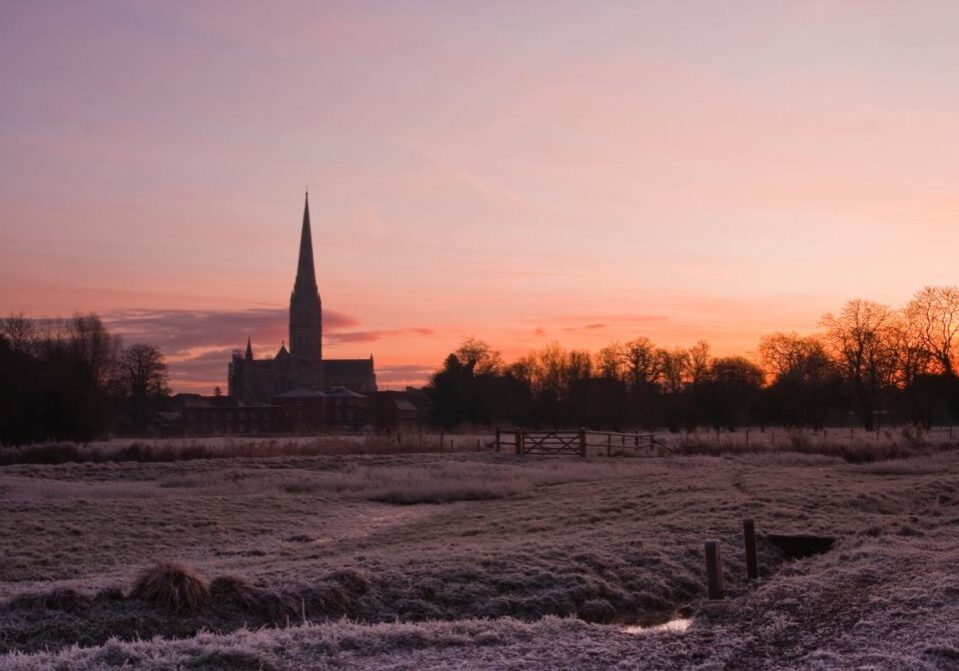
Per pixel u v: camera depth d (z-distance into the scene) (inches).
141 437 4798.2
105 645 487.2
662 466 1779.0
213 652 472.1
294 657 484.7
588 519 1066.1
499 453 2134.6
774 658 477.1
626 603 702.5
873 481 1371.8
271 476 1669.5
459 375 4970.5
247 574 706.8
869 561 716.0
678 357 5083.7
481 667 463.5
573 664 470.9
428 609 668.1
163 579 617.3
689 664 470.3
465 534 1023.0
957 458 1706.4
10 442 2842.0
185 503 1285.7
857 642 491.2
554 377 5467.5
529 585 719.1
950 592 581.0
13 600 593.0
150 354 6003.9
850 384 3821.4
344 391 7322.8
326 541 1043.9
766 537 887.1
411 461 1958.7
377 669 462.6
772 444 2124.8
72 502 1258.6
